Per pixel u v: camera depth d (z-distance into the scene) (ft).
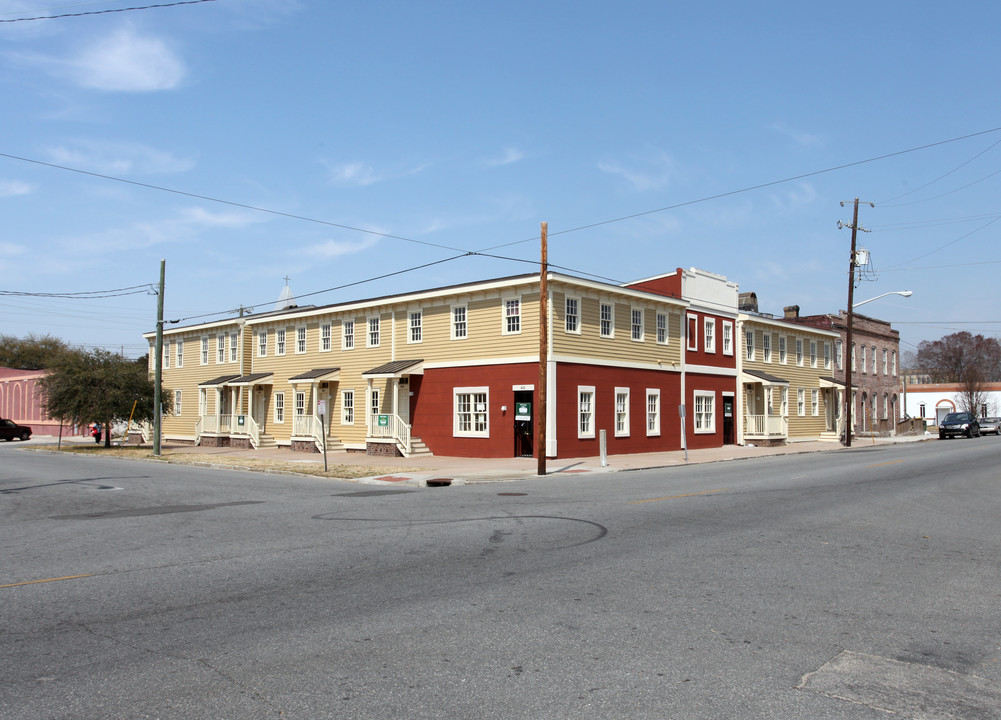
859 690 17.02
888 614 23.09
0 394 215.51
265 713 15.64
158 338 109.19
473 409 99.76
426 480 70.33
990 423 179.22
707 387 123.44
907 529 38.81
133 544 35.22
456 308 103.19
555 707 15.94
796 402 146.92
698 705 16.08
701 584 26.66
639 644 20.06
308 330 126.31
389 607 23.61
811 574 28.32
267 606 23.82
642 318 109.91
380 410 111.75
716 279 130.62
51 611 23.45
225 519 43.14
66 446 136.67
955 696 16.75
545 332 77.87
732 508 46.06
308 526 40.04
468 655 19.15
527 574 28.09
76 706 16.02
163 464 94.68
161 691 16.83
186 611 23.34
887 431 171.94
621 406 104.94
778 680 17.58
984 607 23.99
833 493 54.13
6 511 48.19
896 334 195.11
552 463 88.33
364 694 16.62
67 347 300.81
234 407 137.49
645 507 46.57
